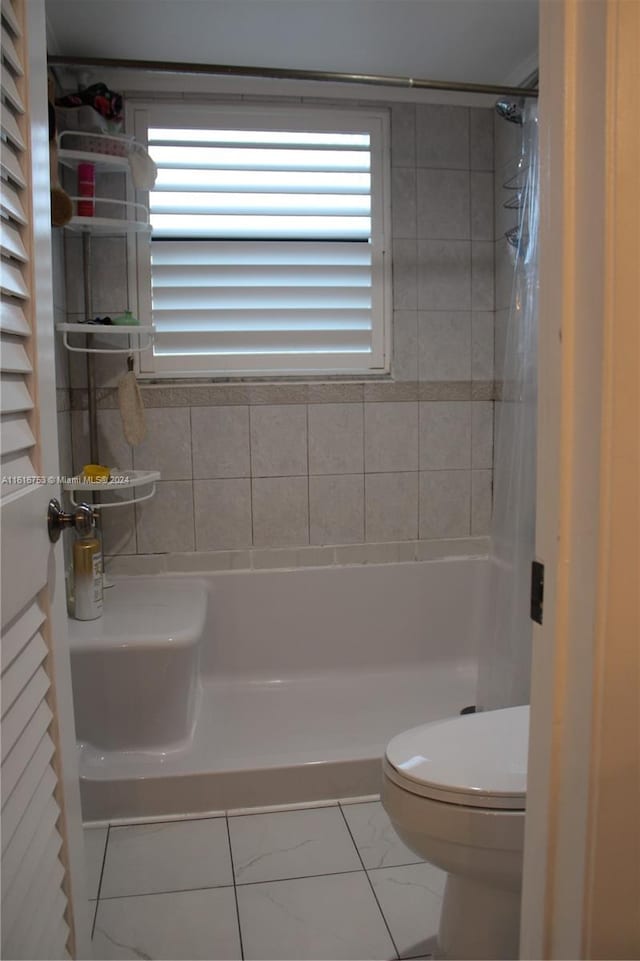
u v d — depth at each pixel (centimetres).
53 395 106
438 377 268
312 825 188
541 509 72
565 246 66
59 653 107
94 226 224
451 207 264
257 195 251
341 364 261
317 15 208
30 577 92
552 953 75
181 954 145
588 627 67
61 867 103
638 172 62
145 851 178
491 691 229
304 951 146
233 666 257
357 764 199
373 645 265
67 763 109
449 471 271
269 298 254
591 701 67
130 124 242
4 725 81
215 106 246
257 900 161
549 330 70
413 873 170
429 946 148
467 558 273
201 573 256
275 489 260
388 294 261
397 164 258
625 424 64
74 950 108
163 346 251
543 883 75
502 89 211
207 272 250
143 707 200
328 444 262
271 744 215
